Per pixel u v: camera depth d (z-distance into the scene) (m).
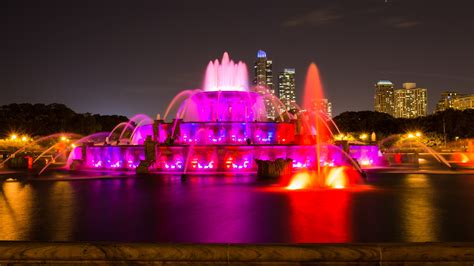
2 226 11.87
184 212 13.91
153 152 32.66
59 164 48.47
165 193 19.09
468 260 6.68
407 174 29.34
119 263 6.93
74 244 7.03
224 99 40.91
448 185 21.83
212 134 36.91
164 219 12.69
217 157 32.12
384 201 16.06
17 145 87.44
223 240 9.98
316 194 18.28
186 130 37.09
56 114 107.62
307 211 13.84
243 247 6.88
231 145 32.19
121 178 27.34
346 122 125.38
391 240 9.78
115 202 16.42
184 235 10.53
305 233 10.56
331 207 14.65
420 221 12.02
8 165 41.25
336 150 33.72
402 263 6.74
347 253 6.76
